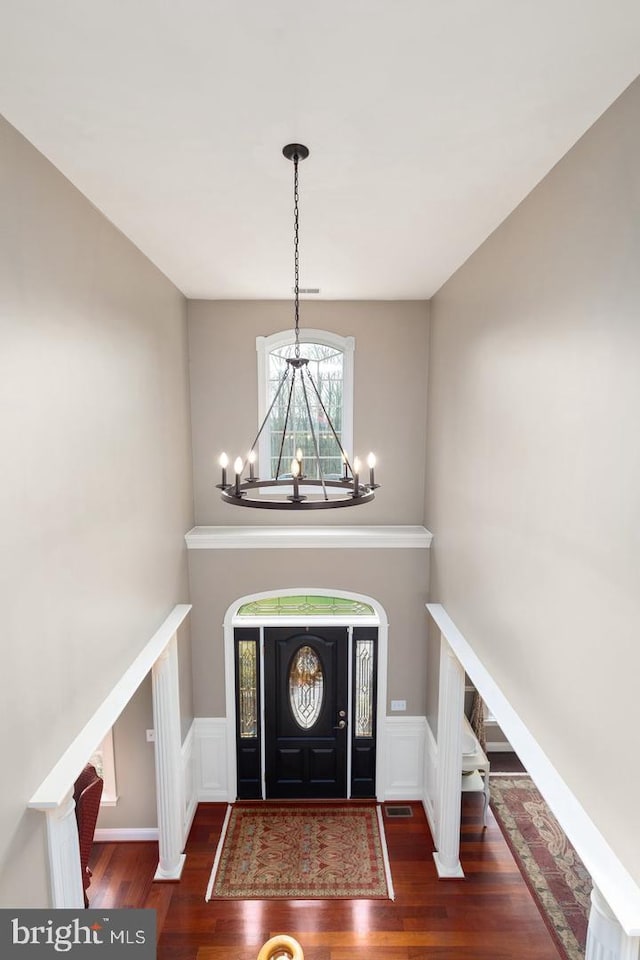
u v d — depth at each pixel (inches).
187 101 85.7
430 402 218.8
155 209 126.8
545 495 108.9
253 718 235.8
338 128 94.3
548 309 108.0
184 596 212.1
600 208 88.1
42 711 97.1
